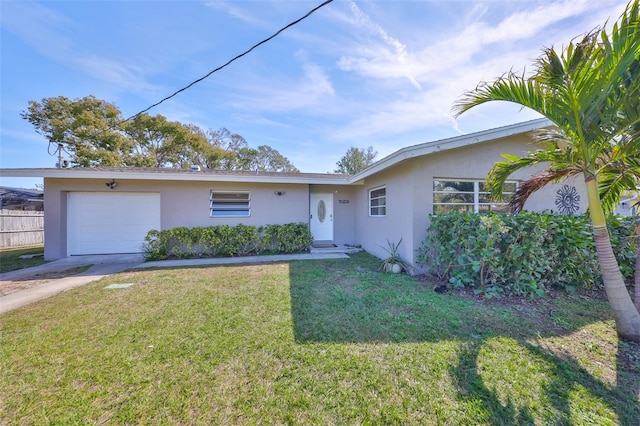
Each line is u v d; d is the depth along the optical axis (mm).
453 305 3766
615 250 4535
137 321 3320
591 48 2473
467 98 3516
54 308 3773
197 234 8055
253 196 9062
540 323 3186
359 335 2902
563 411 1840
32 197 13359
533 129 5504
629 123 2646
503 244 4418
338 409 1873
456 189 6102
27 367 2377
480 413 1826
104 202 8492
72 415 1841
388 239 7059
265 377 2219
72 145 16922
